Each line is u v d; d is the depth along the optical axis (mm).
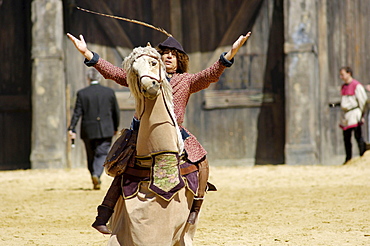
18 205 17297
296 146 31109
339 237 11242
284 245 10594
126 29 33281
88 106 21391
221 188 21875
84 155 33094
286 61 31375
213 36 33250
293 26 31328
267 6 32938
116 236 7410
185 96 7988
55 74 31500
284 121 32656
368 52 32969
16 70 32750
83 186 23234
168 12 33375
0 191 21406
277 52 32844
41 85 31438
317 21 32500
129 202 7367
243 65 33000
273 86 32875
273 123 32781
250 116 33000
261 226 12883
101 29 33062
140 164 7508
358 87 28891
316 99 31781
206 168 7922
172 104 7609
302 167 29547
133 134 7727
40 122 31438
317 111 31906
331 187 20594
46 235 12133
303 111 31125
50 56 31469
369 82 32969
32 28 31594
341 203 16203
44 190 21672
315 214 14398
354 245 10406
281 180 23938
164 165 7355
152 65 7375
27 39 32844
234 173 27844
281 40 32812
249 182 23812
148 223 7273
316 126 31594
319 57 32438
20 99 32688
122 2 33281
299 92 31156
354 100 28875
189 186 7609
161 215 7309
